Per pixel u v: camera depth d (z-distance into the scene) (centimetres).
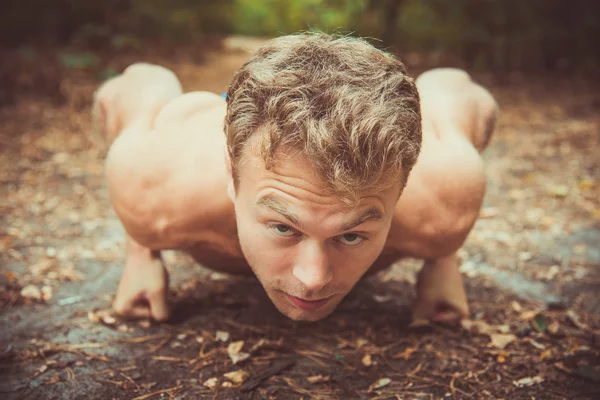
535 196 405
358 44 146
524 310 259
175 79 239
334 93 134
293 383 203
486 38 848
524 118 615
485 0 870
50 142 469
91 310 244
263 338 226
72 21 863
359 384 204
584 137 548
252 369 209
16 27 815
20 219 335
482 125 231
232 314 242
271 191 145
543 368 215
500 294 274
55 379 200
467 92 230
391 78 141
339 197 141
